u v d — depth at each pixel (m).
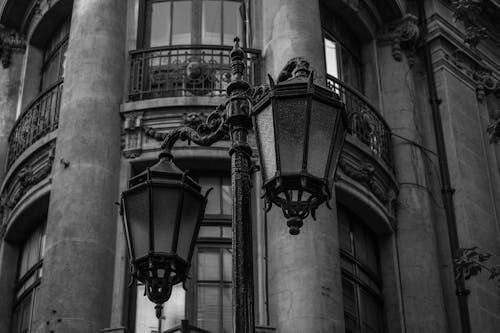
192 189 8.82
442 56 18.36
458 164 17.31
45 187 15.27
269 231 14.14
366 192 15.73
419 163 17.06
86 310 13.01
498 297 16.52
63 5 17.56
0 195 16.55
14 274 15.89
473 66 19.17
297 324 13.14
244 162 8.47
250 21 16.61
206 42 16.45
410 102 17.64
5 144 17.34
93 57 15.30
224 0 16.83
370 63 17.97
